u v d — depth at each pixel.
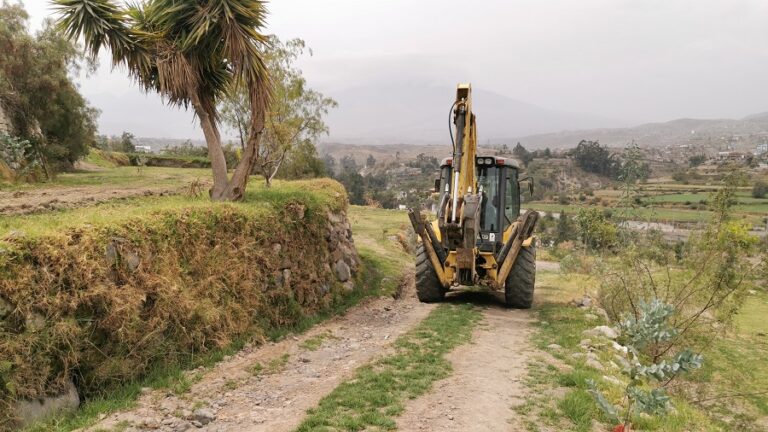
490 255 10.70
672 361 4.35
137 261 6.60
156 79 10.73
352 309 11.60
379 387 5.98
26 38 20.50
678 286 10.31
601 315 10.88
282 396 6.00
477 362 7.04
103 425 5.08
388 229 24.62
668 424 5.50
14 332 5.11
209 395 6.02
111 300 6.05
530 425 5.03
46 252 5.54
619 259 12.08
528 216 10.42
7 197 11.62
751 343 13.59
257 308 8.66
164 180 19.97
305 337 8.87
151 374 6.29
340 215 13.88
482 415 5.24
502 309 11.27
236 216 8.75
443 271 11.25
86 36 9.45
